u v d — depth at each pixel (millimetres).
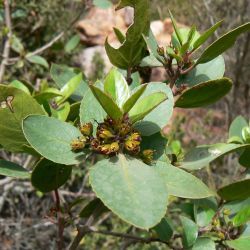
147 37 240
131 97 184
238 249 230
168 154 278
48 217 250
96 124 209
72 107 244
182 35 253
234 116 918
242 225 248
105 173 182
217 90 227
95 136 206
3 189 598
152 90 212
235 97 916
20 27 824
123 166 185
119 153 191
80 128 201
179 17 1091
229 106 916
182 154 248
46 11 879
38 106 207
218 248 262
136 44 238
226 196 234
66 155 195
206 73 252
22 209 750
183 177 196
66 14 935
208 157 231
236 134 308
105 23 1169
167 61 239
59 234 248
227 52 926
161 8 1163
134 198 172
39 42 839
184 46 233
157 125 206
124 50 240
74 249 234
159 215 166
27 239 706
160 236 260
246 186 225
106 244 690
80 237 234
